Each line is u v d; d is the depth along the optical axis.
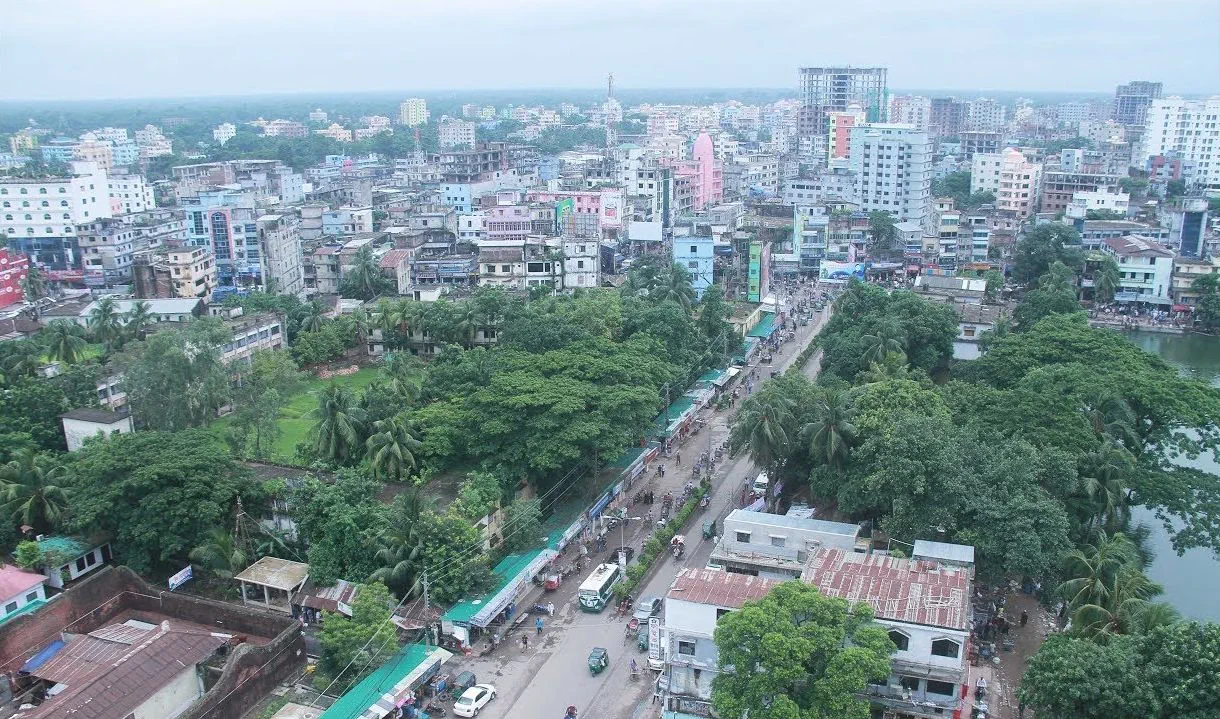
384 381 118.12
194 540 79.94
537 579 82.06
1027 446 77.44
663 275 162.25
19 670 67.12
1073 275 180.88
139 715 61.56
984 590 75.88
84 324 155.38
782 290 198.75
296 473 90.62
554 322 115.38
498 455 90.25
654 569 83.81
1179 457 115.31
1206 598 83.00
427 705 64.94
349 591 75.00
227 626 72.75
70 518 82.69
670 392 119.38
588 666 69.50
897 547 73.12
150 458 81.75
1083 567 66.12
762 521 77.88
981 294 163.38
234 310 150.50
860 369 117.62
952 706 56.88
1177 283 183.75
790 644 51.22
